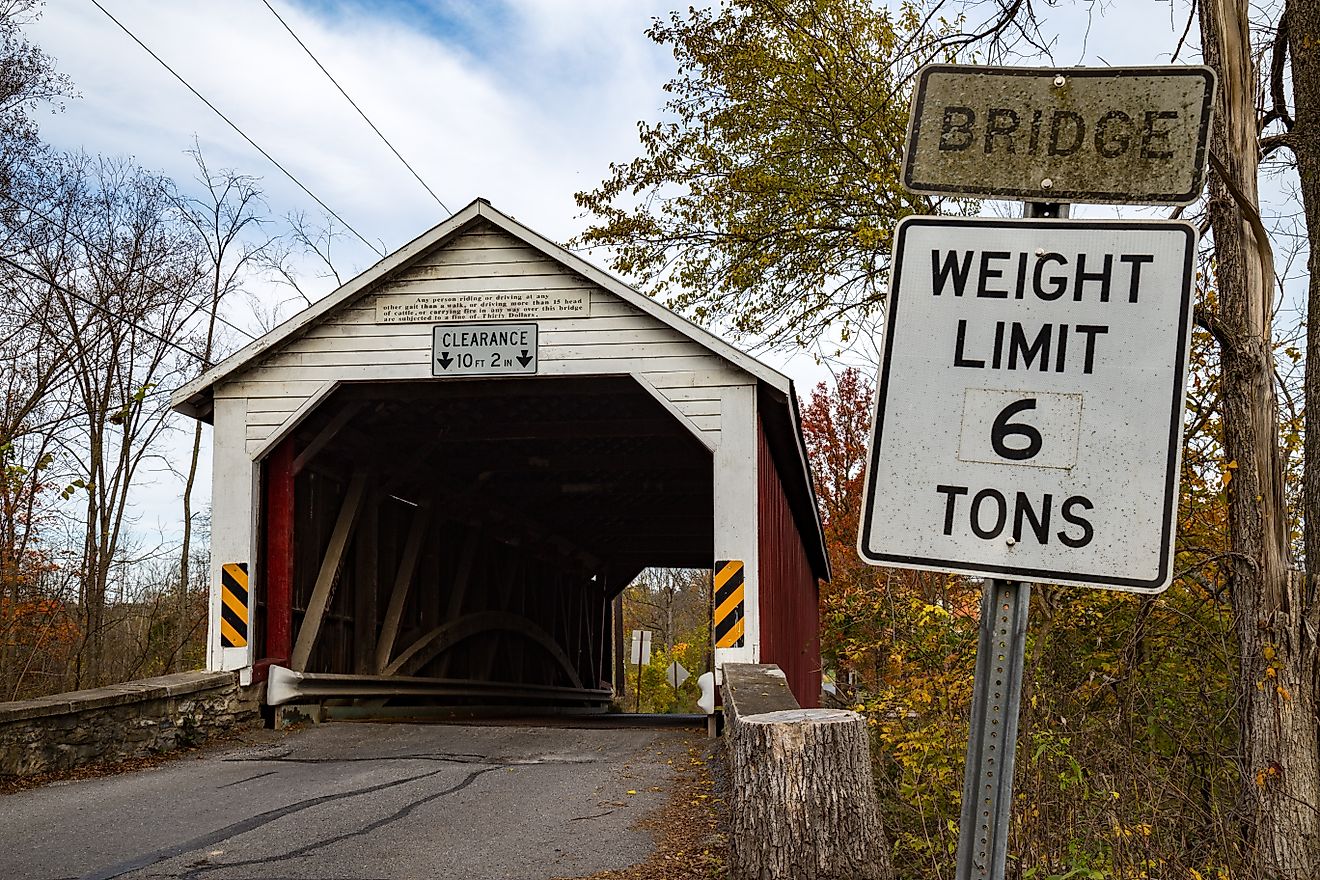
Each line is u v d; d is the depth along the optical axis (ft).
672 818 22.71
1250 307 24.18
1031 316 7.00
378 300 36.86
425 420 43.11
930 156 7.36
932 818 25.00
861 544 6.95
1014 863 18.43
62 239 59.21
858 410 70.38
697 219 54.60
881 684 33.53
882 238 47.03
